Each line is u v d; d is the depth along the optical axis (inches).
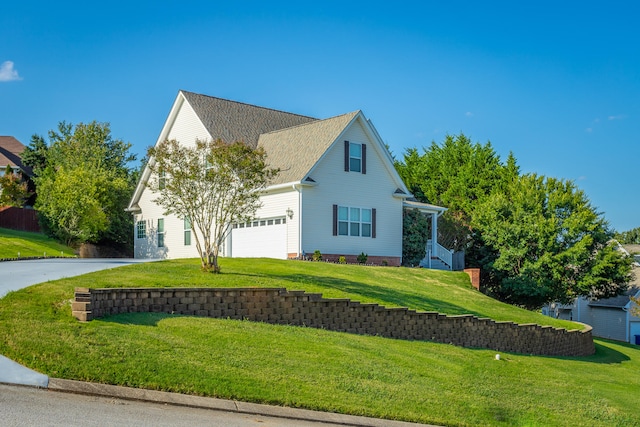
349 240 1238.9
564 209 1421.0
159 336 482.3
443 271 1214.9
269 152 1315.2
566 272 1363.2
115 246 1866.4
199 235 1344.7
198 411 379.9
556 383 666.2
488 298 1085.1
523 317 992.2
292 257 1169.4
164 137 1454.2
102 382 390.3
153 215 1494.8
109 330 470.6
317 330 633.6
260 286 703.7
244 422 371.6
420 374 549.0
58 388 376.5
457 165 2075.5
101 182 1692.9
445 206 2001.7
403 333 738.8
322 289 768.3
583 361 908.6
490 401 527.5
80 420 331.0
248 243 1270.9
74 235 1552.7
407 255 1362.0
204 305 597.9
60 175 1612.9
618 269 1381.6
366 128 1273.4
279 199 1205.7
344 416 418.6
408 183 2146.9
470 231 1518.2
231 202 783.1
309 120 1611.7
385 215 1307.8
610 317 1792.6
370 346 605.3
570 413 553.9
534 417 514.6
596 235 1378.0
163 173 906.1
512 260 1370.6
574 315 1879.9
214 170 783.1
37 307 497.0
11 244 1330.0
